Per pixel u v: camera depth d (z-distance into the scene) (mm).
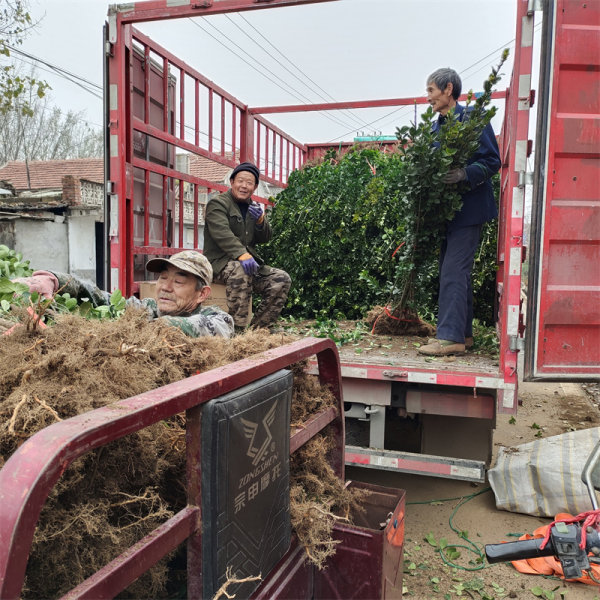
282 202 5734
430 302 5055
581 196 2725
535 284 2729
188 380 1161
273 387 1395
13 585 736
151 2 3621
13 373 1146
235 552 1229
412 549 2824
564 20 2629
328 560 1809
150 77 4324
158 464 1243
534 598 2453
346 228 5301
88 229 16438
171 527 1076
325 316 5246
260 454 1332
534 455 3262
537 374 2760
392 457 2926
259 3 3504
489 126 3449
